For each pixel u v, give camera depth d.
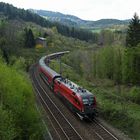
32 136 28.17
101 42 172.12
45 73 73.25
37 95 57.41
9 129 22.72
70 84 48.88
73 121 40.88
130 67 69.88
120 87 70.12
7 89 29.34
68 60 119.44
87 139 34.34
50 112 45.28
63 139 34.50
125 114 40.28
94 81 79.25
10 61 83.19
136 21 81.31
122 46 93.31
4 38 110.75
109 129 37.16
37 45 154.62
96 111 41.50
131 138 34.38
